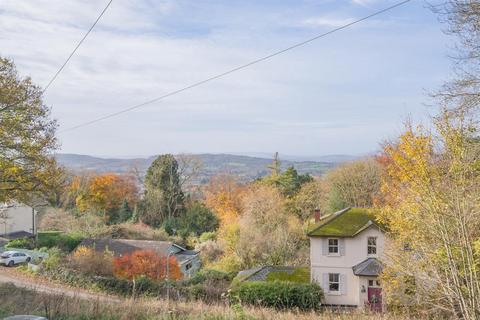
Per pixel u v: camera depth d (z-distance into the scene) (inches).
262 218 1955.0
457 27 482.9
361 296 1184.2
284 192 2480.3
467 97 496.1
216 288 1048.8
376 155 1948.8
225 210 2655.0
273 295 1047.0
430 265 381.4
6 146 935.0
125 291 1008.2
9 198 1002.7
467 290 318.3
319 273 1243.2
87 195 2790.4
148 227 2393.0
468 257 318.7
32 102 982.4
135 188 3097.9
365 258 1219.9
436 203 351.9
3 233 2192.4
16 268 1374.3
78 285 1075.9
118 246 1813.5
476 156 409.7
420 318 503.8
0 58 948.6
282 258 1667.1
